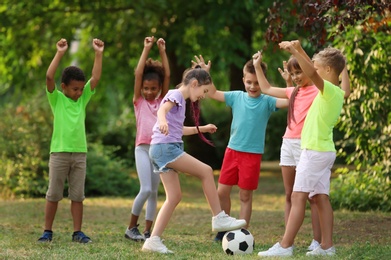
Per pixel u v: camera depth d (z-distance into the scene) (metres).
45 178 19.38
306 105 9.55
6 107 20.81
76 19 27.67
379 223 12.46
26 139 19.45
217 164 29.09
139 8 24.38
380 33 13.72
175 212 15.11
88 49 28.78
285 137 9.73
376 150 14.77
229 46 24.42
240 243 8.91
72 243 10.17
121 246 9.76
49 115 20.34
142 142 10.50
